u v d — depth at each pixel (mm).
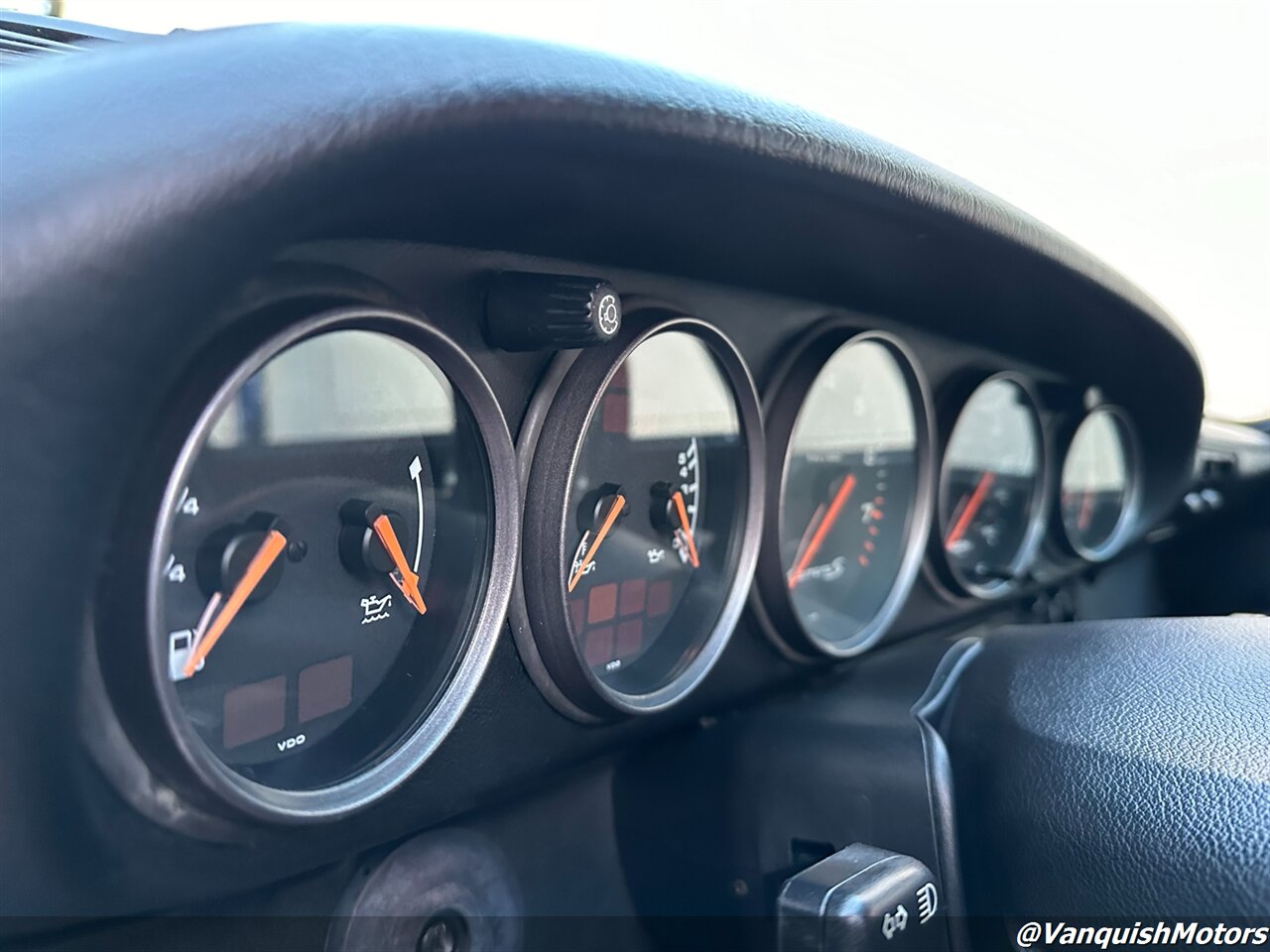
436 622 270
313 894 275
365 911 284
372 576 252
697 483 344
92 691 198
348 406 244
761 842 327
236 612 225
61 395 181
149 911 227
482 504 270
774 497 352
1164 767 265
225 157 178
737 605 342
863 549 420
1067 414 507
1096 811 268
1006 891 282
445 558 271
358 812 246
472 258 263
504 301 260
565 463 277
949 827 295
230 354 202
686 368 329
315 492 241
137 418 191
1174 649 306
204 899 234
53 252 172
